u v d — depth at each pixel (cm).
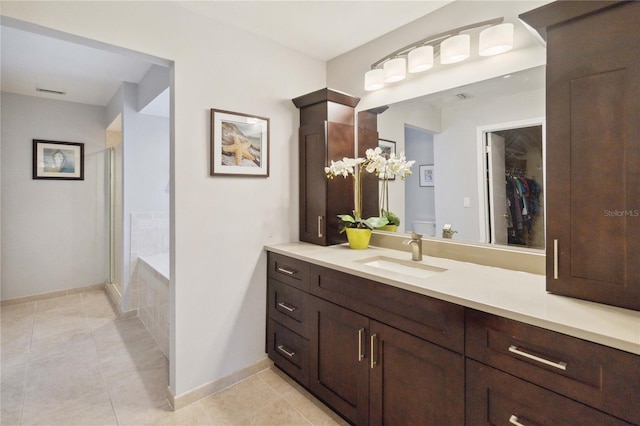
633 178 104
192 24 193
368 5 189
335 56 258
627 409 86
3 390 205
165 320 254
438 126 195
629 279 106
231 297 213
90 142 408
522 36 161
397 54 213
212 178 203
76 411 186
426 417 133
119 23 166
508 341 108
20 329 298
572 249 117
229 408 190
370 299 155
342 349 171
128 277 330
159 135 348
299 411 187
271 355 228
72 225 399
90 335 288
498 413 111
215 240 205
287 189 244
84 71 297
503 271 160
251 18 203
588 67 111
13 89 346
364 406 160
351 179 244
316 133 231
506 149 167
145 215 340
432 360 130
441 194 195
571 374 95
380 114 228
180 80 188
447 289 129
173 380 192
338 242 236
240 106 215
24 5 141
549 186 121
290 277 209
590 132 111
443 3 188
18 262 366
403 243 204
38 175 375
